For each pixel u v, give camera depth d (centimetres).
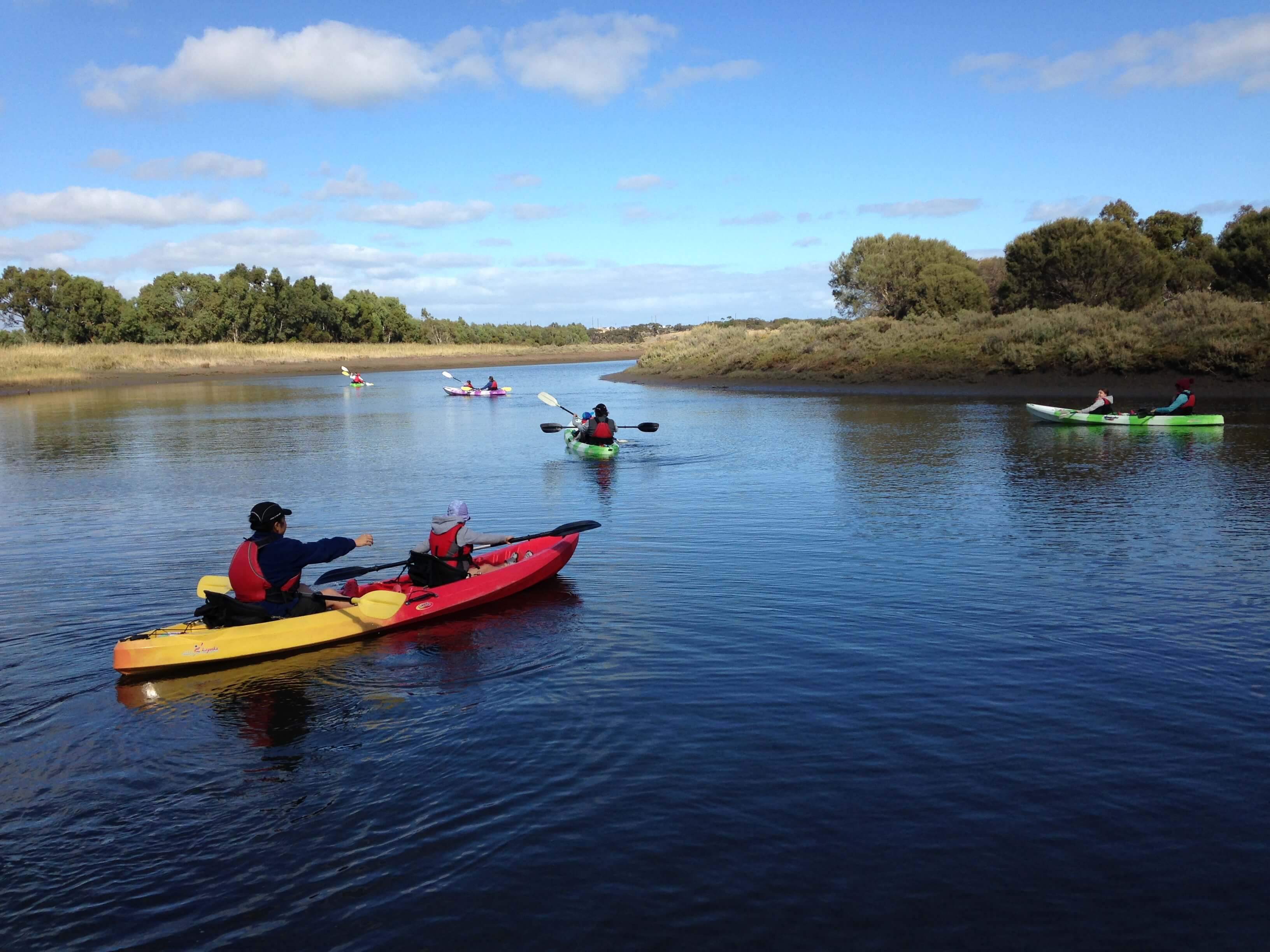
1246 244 4434
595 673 677
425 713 611
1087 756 529
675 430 2411
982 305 4894
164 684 678
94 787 520
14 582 979
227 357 7838
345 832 464
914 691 629
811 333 4756
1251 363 2870
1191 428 2225
